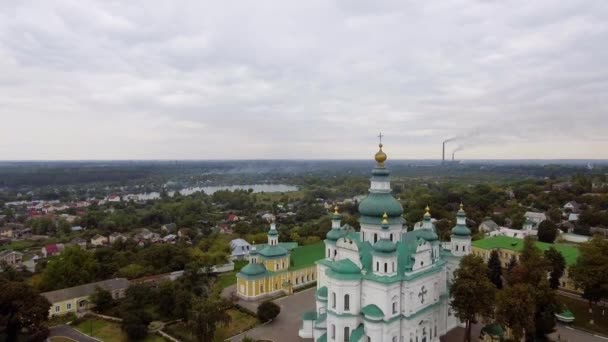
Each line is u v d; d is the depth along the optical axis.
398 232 84.56
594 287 96.31
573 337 88.31
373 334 73.19
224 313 90.75
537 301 84.88
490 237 153.38
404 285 76.38
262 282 117.69
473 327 92.69
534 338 85.75
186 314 98.75
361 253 80.50
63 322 102.69
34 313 87.12
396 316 75.81
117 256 149.25
